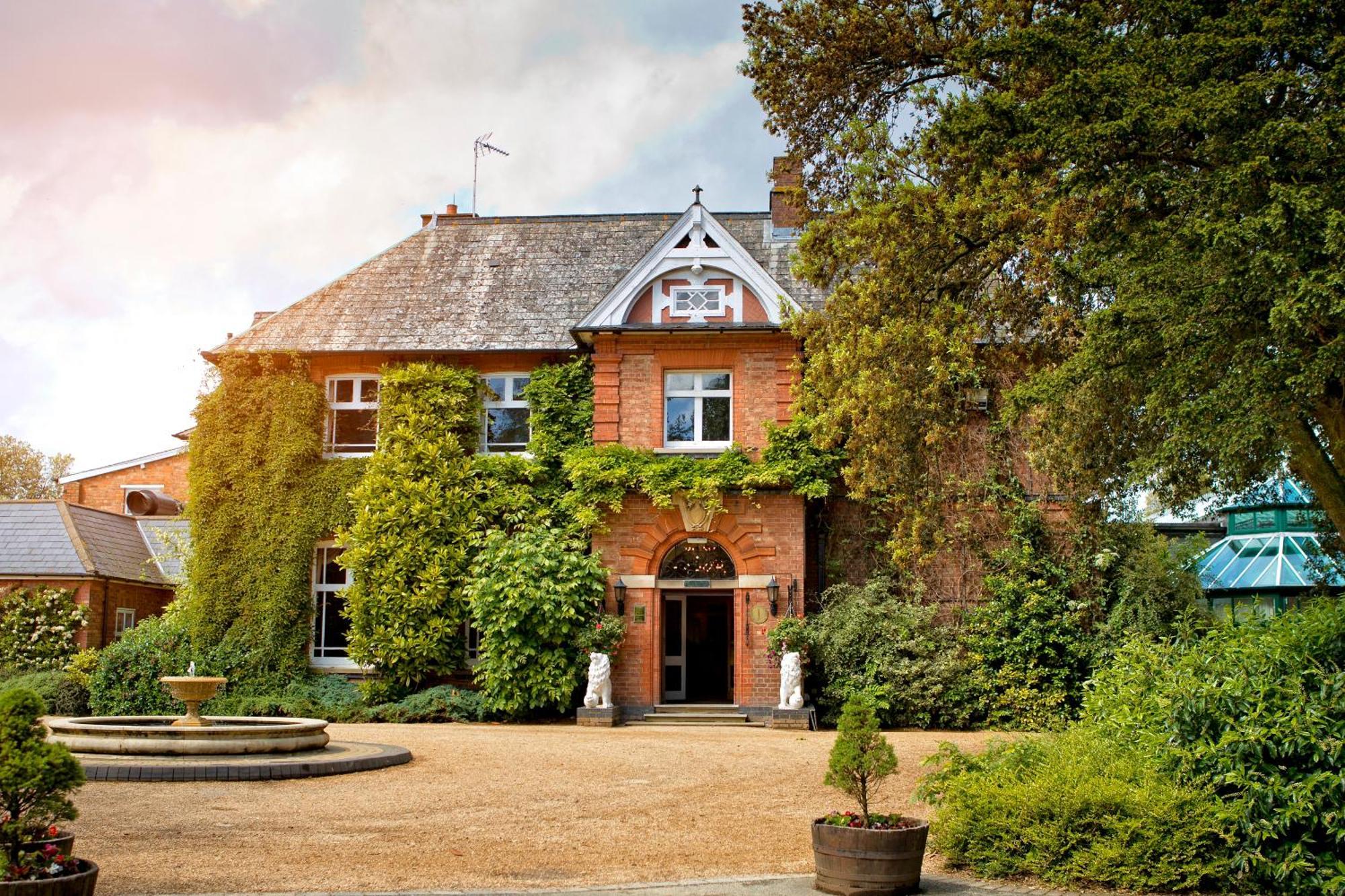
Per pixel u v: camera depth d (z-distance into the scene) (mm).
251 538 25062
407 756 15672
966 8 16766
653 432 24422
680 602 25359
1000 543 24234
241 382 25688
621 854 10164
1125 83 12148
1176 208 12625
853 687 22516
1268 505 28359
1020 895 8711
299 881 8898
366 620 23781
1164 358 11695
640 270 24562
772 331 24062
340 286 27438
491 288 27172
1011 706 22578
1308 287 9953
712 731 21297
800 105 17922
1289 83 11320
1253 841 8945
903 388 15086
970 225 15250
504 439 25750
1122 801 9164
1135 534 23375
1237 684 9844
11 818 7180
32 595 26000
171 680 16359
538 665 22766
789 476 23359
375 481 24250
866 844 8516
